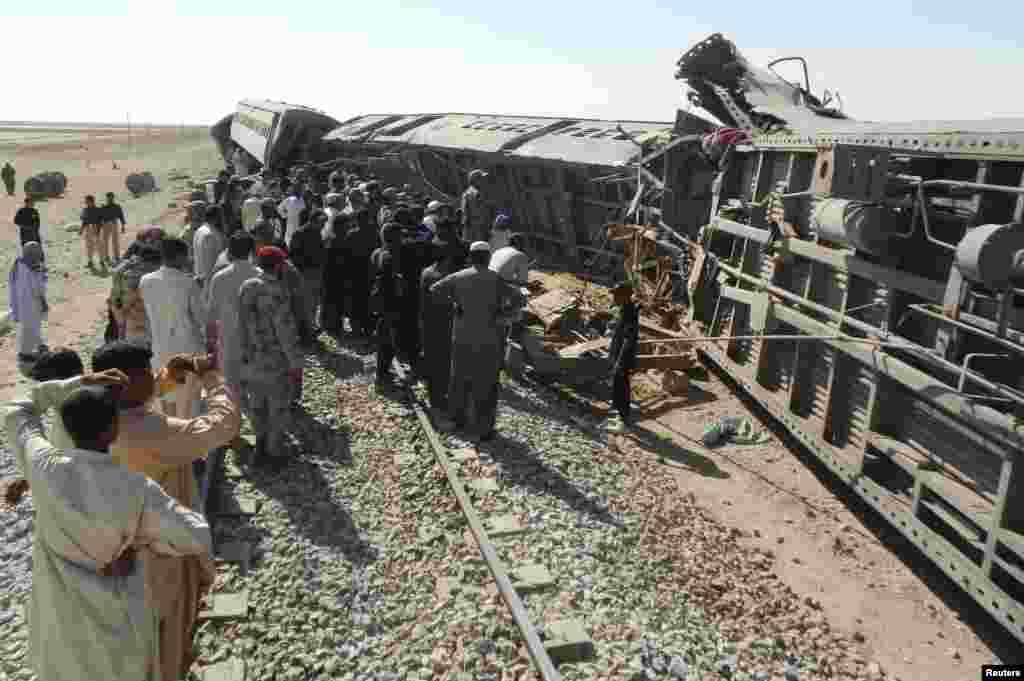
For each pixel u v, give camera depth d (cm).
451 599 484
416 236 902
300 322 913
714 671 439
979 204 504
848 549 619
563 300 1108
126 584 292
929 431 570
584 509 622
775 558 601
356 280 1058
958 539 545
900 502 583
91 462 284
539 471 684
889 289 602
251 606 470
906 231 600
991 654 498
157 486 297
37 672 293
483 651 433
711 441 827
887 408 617
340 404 830
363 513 601
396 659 432
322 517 590
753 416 917
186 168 4609
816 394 738
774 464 783
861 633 509
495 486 637
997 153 469
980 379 467
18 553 521
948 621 533
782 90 1143
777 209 834
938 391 520
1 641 430
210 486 606
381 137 2144
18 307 910
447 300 740
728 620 498
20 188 3606
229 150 3803
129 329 711
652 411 923
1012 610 452
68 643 285
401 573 520
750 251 935
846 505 701
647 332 1098
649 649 444
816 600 546
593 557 546
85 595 282
